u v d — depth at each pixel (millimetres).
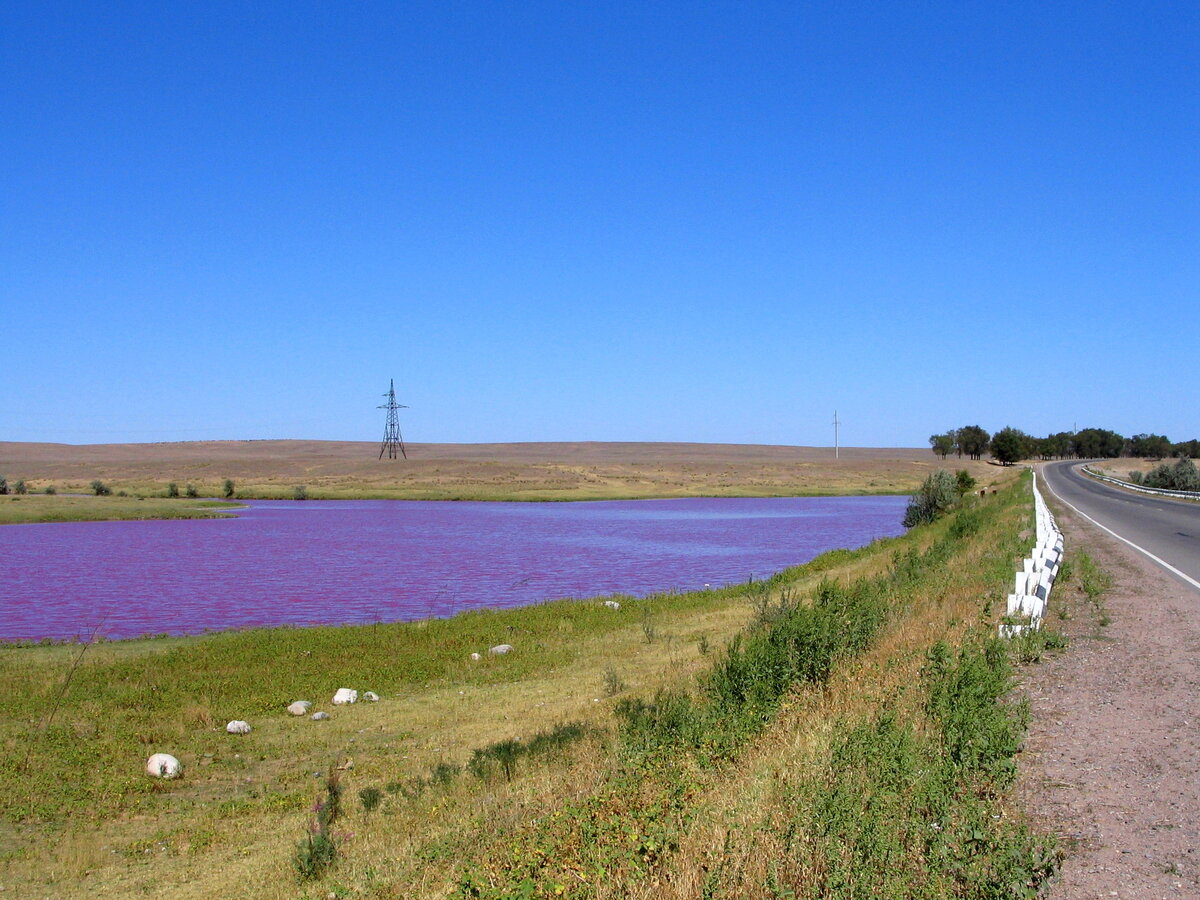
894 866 5133
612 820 6656
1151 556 23422
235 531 61094
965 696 7641
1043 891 5125
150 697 16438
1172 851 5559
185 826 10672
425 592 33812
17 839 10375
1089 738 7832
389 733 14414
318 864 8617
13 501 79938
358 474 135875
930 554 23906
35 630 26219
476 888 6219
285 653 20438
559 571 39812
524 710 15273
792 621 11977
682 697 11102
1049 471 121062
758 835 5660
